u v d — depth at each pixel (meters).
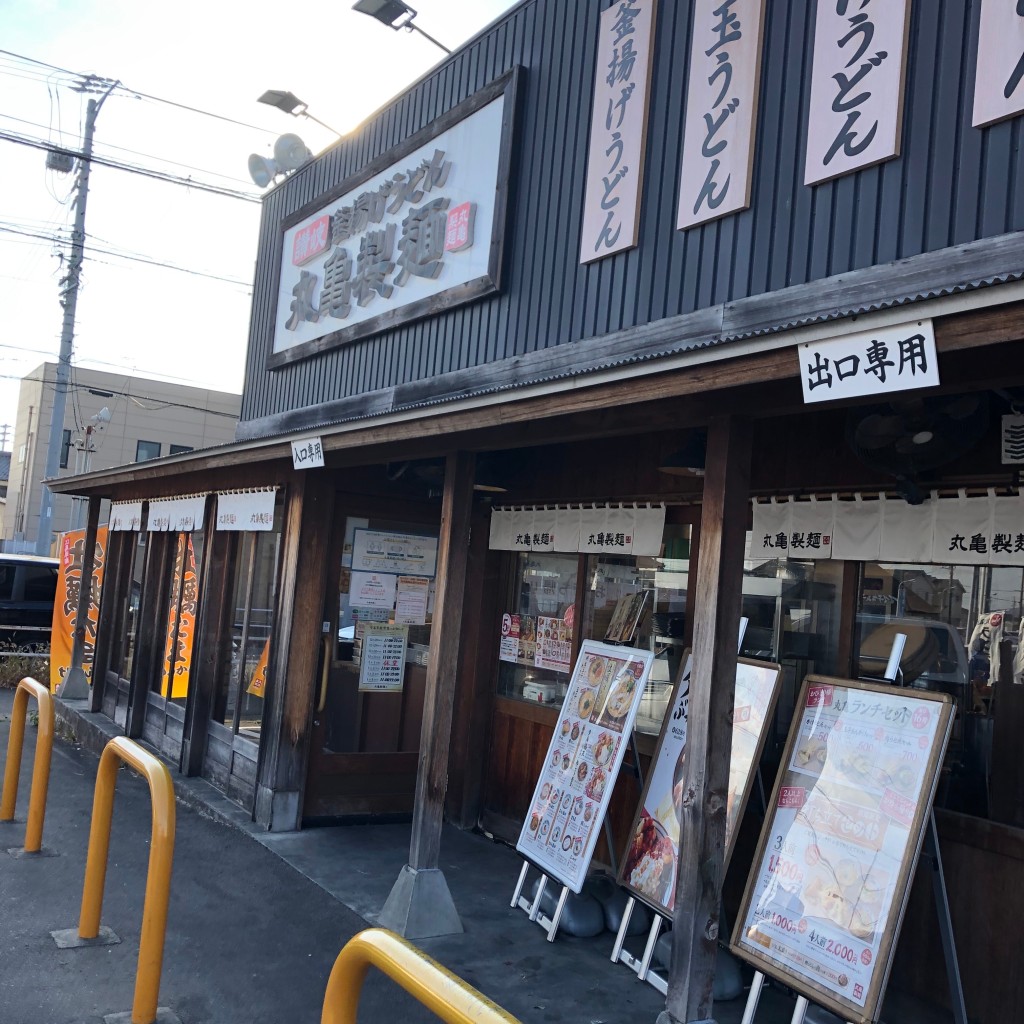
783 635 4.50
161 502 8.77
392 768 6.57
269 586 6.75
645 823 4.40
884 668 4.02
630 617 5.14
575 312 4.86
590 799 4.52
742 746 4.09
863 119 3.50
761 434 4.51
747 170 3.96
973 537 3.60
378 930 2.08
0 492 41.69
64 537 11.27
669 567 5.12
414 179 6.29
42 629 14.37
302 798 6.22
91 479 9.95
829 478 4.17
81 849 5.63
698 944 3.24
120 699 9.30
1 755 8.30
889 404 3.56
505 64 5.68
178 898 4.93
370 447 5.30
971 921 3.57
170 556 8.66
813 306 3.52
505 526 6.23
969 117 3.19
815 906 3.39
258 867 5.46
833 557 4.11
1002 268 2.94
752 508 4.52
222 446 6.49
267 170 8.85
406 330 6.29
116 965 4.06
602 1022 3.79
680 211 4.27
